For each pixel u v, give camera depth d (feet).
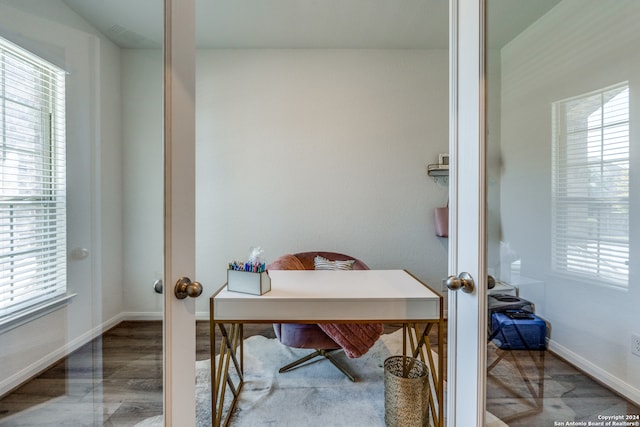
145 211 3.37
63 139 4.05
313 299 4.44
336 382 5.81
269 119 8.89
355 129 8.96
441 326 4.42
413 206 9.05
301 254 8.26
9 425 3.85
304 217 9.00
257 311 4.44
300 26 7.75
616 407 3.96
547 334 3.83
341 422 4.74
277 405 5.13
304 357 6.46
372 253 9.08
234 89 8.84
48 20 3.88
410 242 9.07
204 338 7.77
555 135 3.99
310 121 8.93
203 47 8.71
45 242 3.95
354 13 7.23
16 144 3.66
